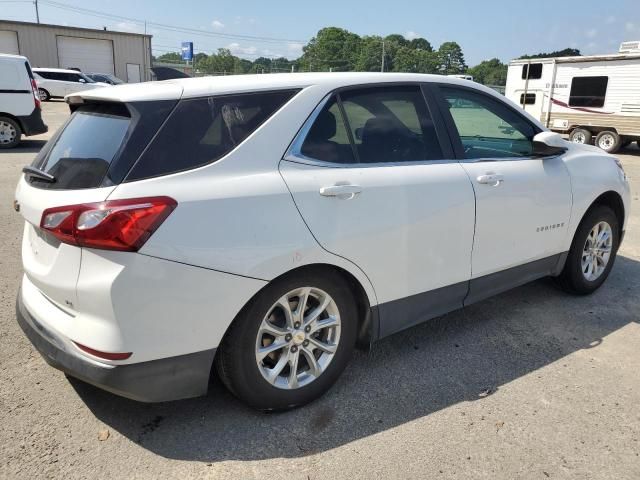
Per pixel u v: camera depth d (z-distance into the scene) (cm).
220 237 242
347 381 321
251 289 252
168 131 245
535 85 1716
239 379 264
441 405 298
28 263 275
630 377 329
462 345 368
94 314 232
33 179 268
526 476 245
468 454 259
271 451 258
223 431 272
